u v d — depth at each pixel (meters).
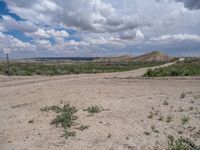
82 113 8.74
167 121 7.50
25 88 16.25
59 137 6.49
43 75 30.84
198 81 18.38
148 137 6.32
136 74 32.94
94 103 10.38
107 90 14.26
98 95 12.39
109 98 11.47
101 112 8.80
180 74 26.66
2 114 9.22
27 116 8.77
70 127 7.23
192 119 7.63
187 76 24.06
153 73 27.34
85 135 6.57
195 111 8.55
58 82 20.59
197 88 14.30
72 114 8.54
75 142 6.12
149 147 5.71
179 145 5.55
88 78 25.25
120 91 13.73
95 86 16.62
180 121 7.48
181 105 9.51
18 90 15.31
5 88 16.56
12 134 6.87
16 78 24.11
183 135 6.38
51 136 6.59
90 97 11.83
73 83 19.47
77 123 7.57
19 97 12.58
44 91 14.28
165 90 13.78
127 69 59.66
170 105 9.55
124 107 9.44
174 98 11.05
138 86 16.17
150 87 15.42
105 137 6.39
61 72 36.97
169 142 5.93
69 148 5.78
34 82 20.66
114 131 6.80
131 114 8.40
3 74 28.45
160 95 12.01
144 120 7.69
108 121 7.70
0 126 7.68
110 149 5.66
